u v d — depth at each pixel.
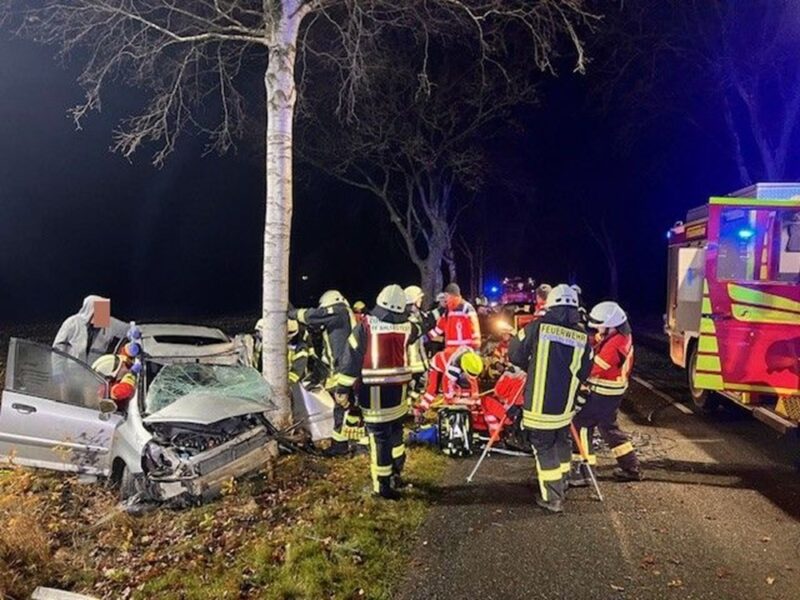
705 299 7.88
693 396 9.94
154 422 5.89
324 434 7.31
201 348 8.78
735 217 7.72
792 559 4.79
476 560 4.78
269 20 7.62
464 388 7.38
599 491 6.04
